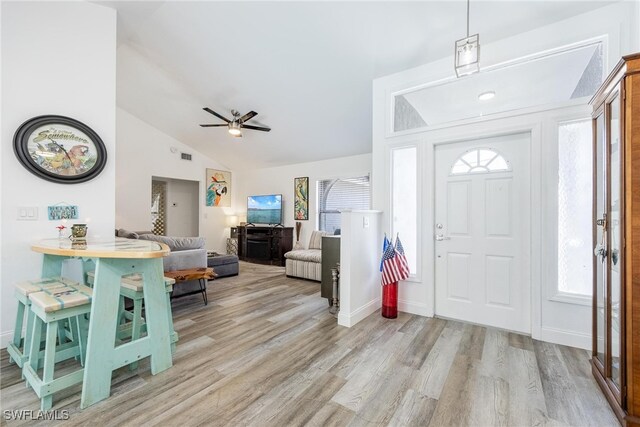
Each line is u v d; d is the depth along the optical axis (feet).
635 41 6.81
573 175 7.96
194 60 13.16
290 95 14.49
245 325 9.48
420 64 10.46
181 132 21.94
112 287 5.77
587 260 7.79
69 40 8.63
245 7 9.55
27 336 6.53
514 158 8.87
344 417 5.16
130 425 4.91
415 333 8.79
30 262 7.95
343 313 9.48
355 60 10.99
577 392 5.88
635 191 4.68
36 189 8.05
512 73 8.89
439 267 10.19
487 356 7.36
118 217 20.06
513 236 8.90
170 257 12.01
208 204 25.44
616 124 5.38
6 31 7.58
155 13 10.34
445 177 10.06
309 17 9.48
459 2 7.80
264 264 21.98
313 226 21.83
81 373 5.59
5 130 7.58
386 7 8.46
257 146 21.49
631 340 4.75
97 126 9.12
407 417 5.17
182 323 9.64
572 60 8.04
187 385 6.07
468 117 9.51
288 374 6.53
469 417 5.18
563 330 7.98
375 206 11.41
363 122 15.66
